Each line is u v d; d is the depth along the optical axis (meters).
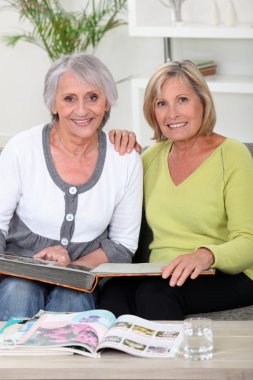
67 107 2.56
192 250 2.63
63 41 5.43
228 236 2.62
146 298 2.40
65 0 5.77
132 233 2.70
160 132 2.79
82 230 2.65
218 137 2.70
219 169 2.62
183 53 5.36
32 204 2.63
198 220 2.62
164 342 1.92
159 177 2.73
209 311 2.49
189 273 2.37
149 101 2.71
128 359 1.84
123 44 5.71
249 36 4.62
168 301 2.39
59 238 2.65
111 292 2.49
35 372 1.80
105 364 1.81
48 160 2.63
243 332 2.00
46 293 2.53
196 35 4.71
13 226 2.70
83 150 2.63
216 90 4.79
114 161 2.67
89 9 5.75
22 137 2.66
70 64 2.55
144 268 2.39
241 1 4.91
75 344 1.87
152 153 2.81
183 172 2.68
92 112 2.56
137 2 4.79
